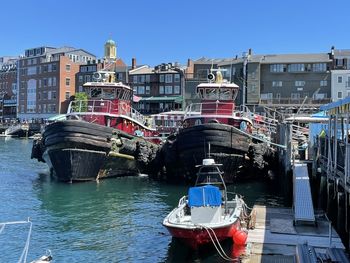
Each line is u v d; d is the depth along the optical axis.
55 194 25.27
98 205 22.55
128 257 14.55
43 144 30.48
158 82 93.00
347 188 14.38
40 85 110.94
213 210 14.73
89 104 32.88
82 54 118.00
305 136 33.03
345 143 15.47
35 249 15.33
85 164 27.91
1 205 22.38
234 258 13.65
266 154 28.89
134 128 33.75
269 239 14.75
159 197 24.84
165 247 15.54
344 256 12.34
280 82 81.56
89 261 14.18
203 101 30.73
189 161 26.83
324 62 79.94
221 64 86.19
